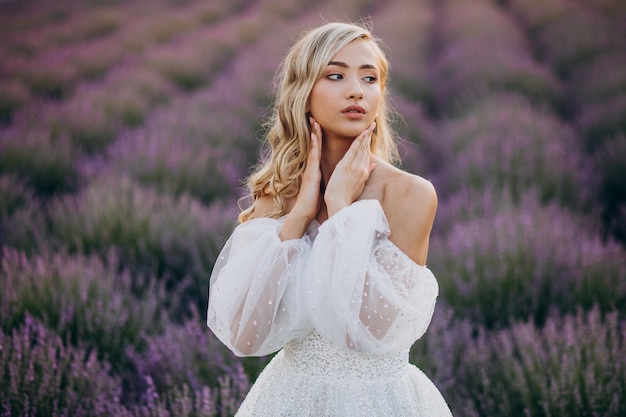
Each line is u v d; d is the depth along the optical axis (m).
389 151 2.02
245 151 7.47
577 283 3.94
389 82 10.06
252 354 1.66
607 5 15.11
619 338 3.29
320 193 1.76
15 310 3.51
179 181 6.07
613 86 8.86
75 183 6.55
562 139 7.22
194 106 8.55
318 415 1.62
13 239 4.80
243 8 20.58
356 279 1.52
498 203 5.34
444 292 4.14
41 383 2.80
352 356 1.62
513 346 3.40
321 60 1.65
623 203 5.87
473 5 18.61
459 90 9.98
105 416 2.78
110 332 3.52
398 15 16.89
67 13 18.84
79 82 10.61
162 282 4.29
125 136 7.52
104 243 4.83
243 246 1.70
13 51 12.88
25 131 7.13
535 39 14.00
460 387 3.12
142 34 15.38
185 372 3.09
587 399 2.86
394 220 1.65
